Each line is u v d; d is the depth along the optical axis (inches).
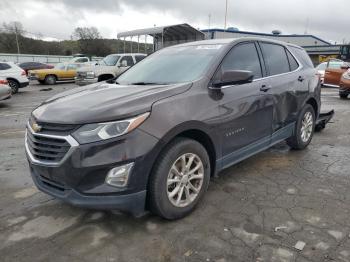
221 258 111.7
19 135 283.4
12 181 179.8
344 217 136.2
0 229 132.2
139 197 121.8
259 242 119.8
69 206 149.1
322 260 109.6
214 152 148.5
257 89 170.9
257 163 201.0
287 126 202.1
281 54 203.8
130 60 686.5
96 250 117.8
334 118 348.5
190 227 130.5
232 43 169.6
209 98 144.2
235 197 155.6
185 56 171.6
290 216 137.4
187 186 137.3
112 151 115.0
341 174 183.3
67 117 119.6
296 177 179.2
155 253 115.5
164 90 134.9
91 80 644.7
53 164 119.3
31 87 836.0
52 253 116.8
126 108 120.3
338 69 630.5
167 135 124.1
